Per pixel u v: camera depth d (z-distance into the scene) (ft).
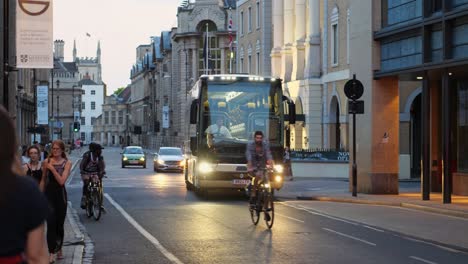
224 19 333.21
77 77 557.74
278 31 188.85
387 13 90.38
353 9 96.37
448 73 77.41
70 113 512.22
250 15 220.84
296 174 137.80
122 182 123.34
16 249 12.65
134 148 195.31
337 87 152.46
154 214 67.97
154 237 51.57
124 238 51.21
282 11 188.34
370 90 92.22
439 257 43.09
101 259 42.04
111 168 187.62
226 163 83.15
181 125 352.08
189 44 339.98
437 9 79.36
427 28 79.97
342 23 150.20
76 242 47.57
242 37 229.04
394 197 86.48
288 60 180.24
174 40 358.23
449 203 76.28
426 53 80.07
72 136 506.89
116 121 642.63
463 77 88.33
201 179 83.51
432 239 51.31
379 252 44.75
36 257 12.87
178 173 161.07
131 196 91.15
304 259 41.68
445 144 76.64
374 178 91.86
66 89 512.22
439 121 94.63
